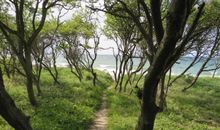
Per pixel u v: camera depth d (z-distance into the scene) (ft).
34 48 124.98
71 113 81.05
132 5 80.23
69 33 148.46
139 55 141.69
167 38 16.51
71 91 117.29
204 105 122.93
